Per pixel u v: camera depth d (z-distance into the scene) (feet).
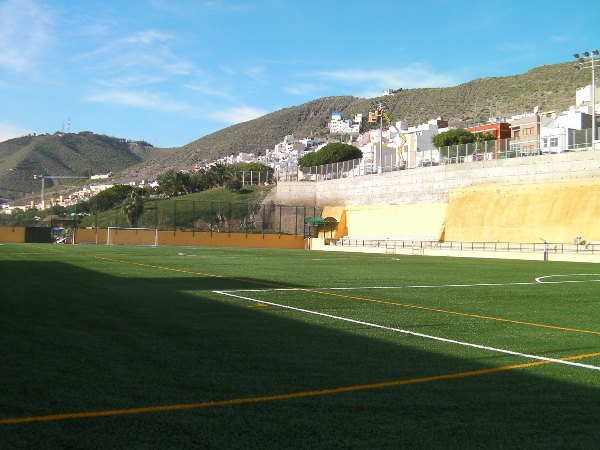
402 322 36.94
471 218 201.98
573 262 134.21
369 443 15.31
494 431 16.44
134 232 214.48
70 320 34.14
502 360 26.03
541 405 19.06
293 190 278.26
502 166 199.21
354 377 22.09
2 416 16.74
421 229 221.05
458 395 20.02
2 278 60.08
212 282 61.52
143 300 44.60
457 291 58.65
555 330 35.27
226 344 28.07
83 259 96.53
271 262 106.22
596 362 26.09
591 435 16.28
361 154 400.47
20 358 24.08
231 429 16.10
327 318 37.76
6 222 228.43
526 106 540.11
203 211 263.29
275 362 24.36
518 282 71.67
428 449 15.03
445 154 223.92
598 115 279.90
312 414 17.56
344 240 237.86
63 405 17.85
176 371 22.38
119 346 26.99
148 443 14.96
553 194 180.24
